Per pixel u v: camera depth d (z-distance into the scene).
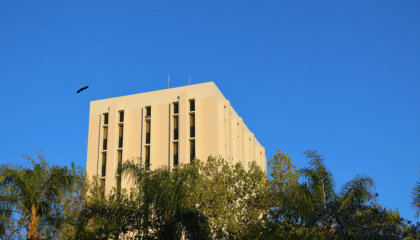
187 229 24.39
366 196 26.89
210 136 45.34
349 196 26.91
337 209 26.73
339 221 26.09
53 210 28.48
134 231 26.41
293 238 26.23
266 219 29.48
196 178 27.12
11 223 26.58
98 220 25.45
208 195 31.97
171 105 47.62
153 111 48.16
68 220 28.44
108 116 49.91
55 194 28.16
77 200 35.91
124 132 48.38
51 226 27.16
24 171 26.50
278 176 33.41
